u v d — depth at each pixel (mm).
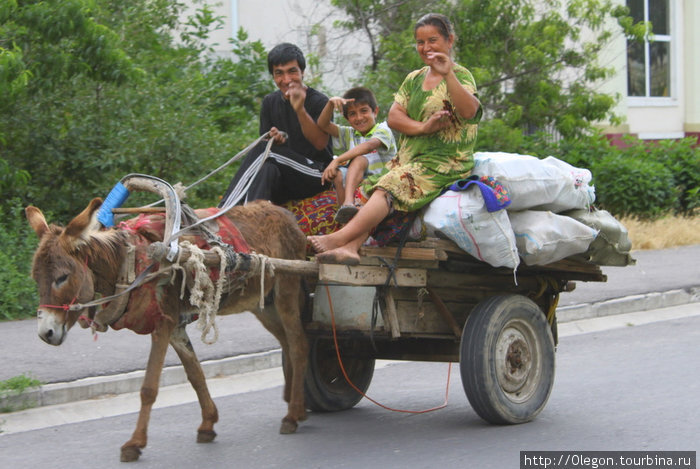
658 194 15992
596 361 8117
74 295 4957
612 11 16094
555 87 15289
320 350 6637
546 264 6090
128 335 8523
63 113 11109
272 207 6129
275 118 6902
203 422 5898
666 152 17844
